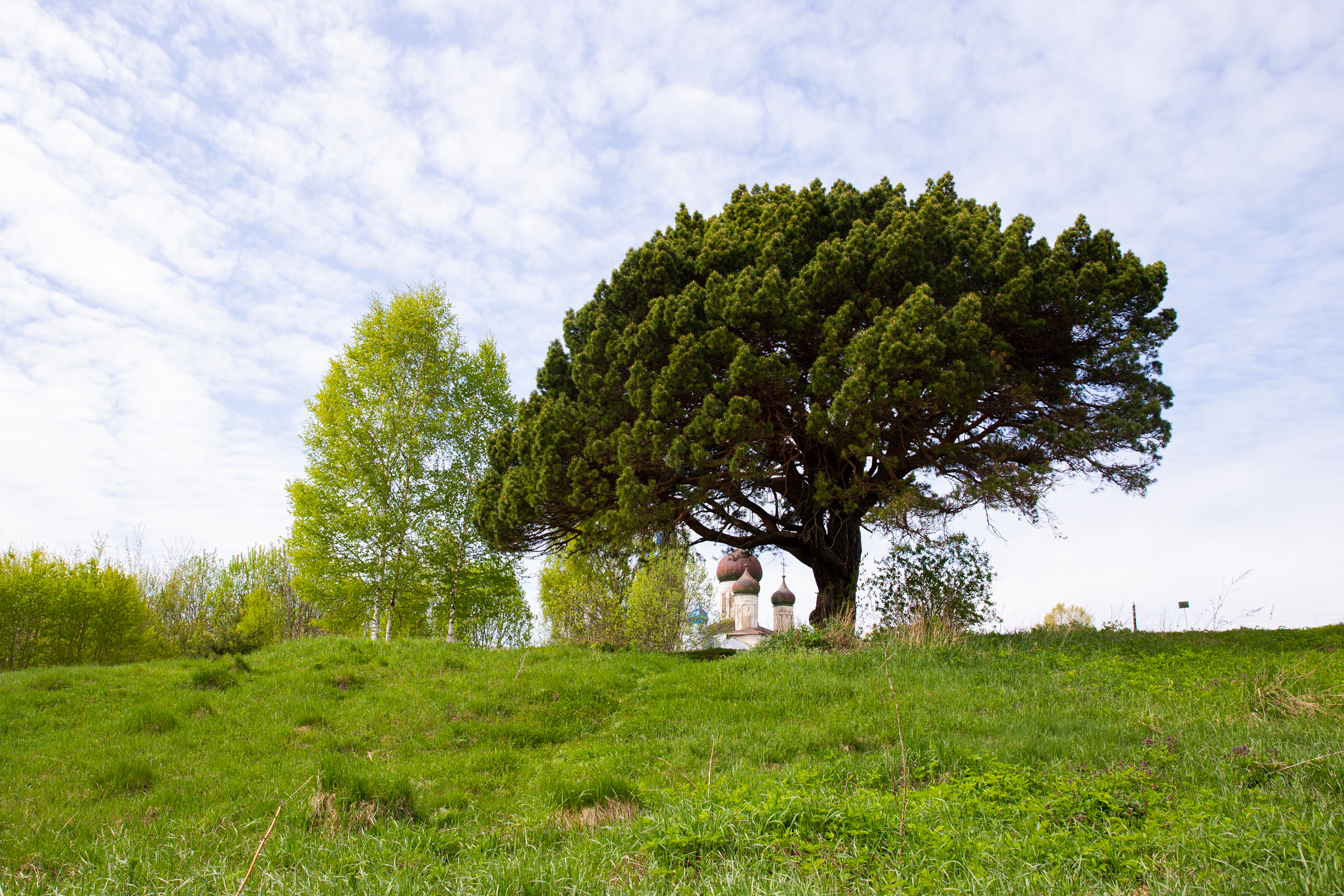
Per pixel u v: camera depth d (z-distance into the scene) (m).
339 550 22.80
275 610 32.53
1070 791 5.68
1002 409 16.48
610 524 15.62
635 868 4.57
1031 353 16.91
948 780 6.64
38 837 6.36
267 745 10.10
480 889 4.29
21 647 30.91
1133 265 16.14
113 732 10.56
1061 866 4.11
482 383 25.83
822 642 14.60
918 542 15.88
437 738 10.50
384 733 10.80
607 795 7.12
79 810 7.34
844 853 4.45
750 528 18.83
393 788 7.16
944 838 4.50
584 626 28.91
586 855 4.85
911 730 8.88
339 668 13.89
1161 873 4.03
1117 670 11.42
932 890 3.83
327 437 23.36
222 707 11.74
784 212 17.62
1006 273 15.75
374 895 4.34
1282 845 4.09
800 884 3.96
